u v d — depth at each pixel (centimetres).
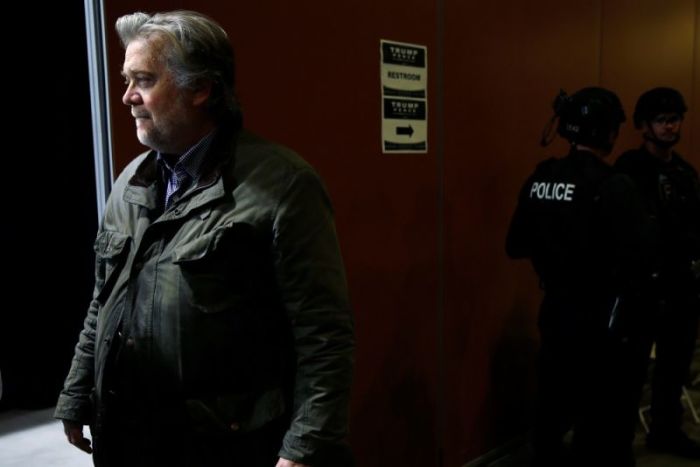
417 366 278
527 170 323
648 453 325
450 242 287
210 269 130
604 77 367
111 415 138
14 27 282
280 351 140
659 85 420
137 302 135
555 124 336
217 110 139
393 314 265
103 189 184
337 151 239
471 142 291
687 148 463
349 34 240
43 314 303
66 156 299
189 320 131
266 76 216
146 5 186
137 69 132
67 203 302
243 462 135
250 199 133
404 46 258
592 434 252
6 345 300
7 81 285
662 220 292
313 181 137
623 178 231
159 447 135
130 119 184
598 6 357
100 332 142
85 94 298
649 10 402
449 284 288
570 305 243
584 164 238
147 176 146
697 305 310
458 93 282
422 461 284
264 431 137
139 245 137
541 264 251
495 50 297
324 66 233
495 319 314
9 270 296
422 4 263
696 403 379
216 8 201
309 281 133
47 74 290
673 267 297
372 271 255
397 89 258
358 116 246
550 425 263
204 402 132
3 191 291
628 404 251
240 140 140
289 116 224
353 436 255
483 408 312
